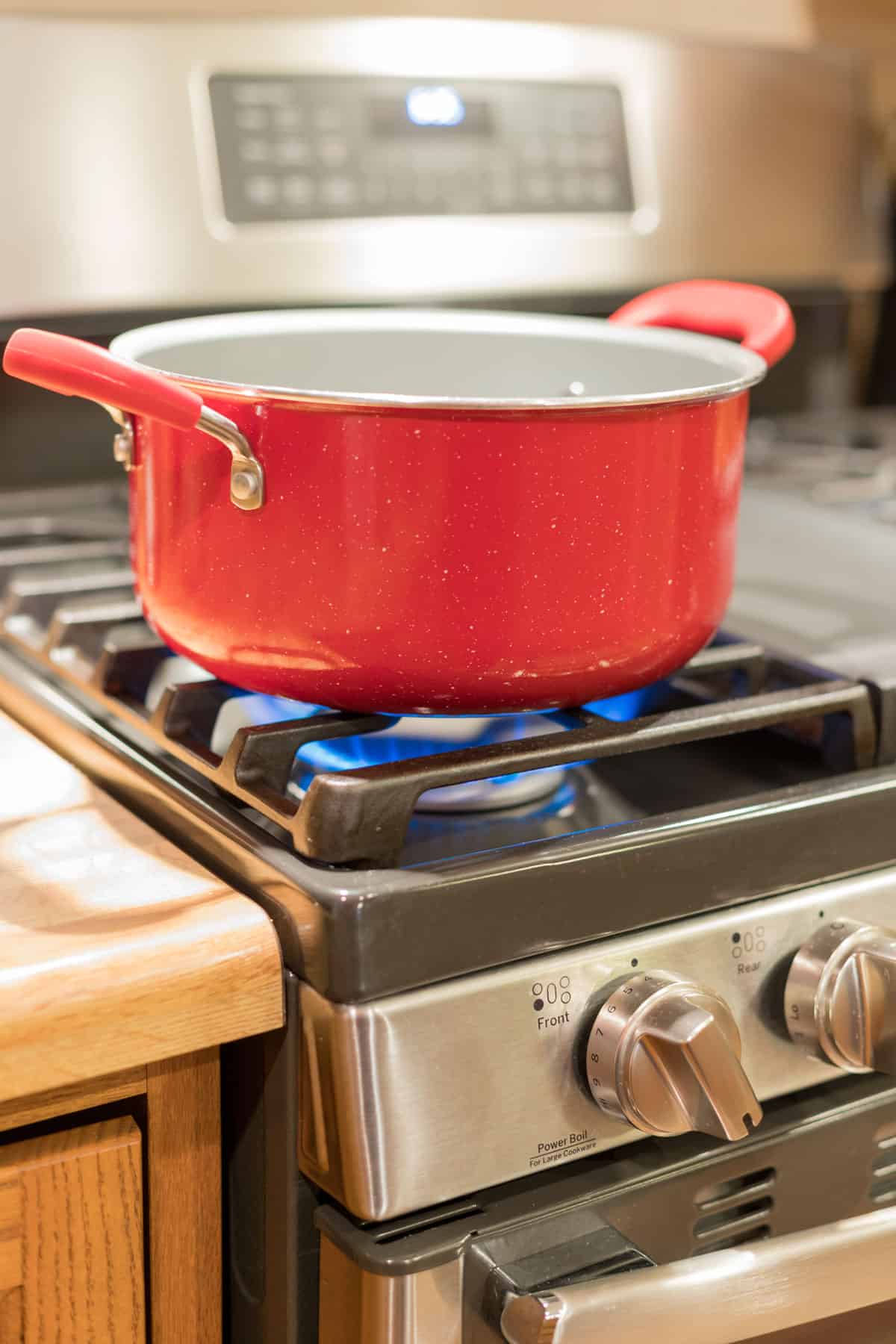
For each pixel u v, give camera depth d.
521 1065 0.54
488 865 0.52
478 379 0.74
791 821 0.59
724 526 0.59
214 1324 0.59
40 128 0.92
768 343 0.66
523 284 1.10
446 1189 0.53
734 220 1.21
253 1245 0.58
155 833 0.58
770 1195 0.62
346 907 0.49
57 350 0.49
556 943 0.54
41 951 0.48
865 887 0.62
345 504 0.52
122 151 0.95
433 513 0.52
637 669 0.57
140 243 0.96
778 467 1.19
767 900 0.59
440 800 0.61
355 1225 0.54
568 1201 0.56
